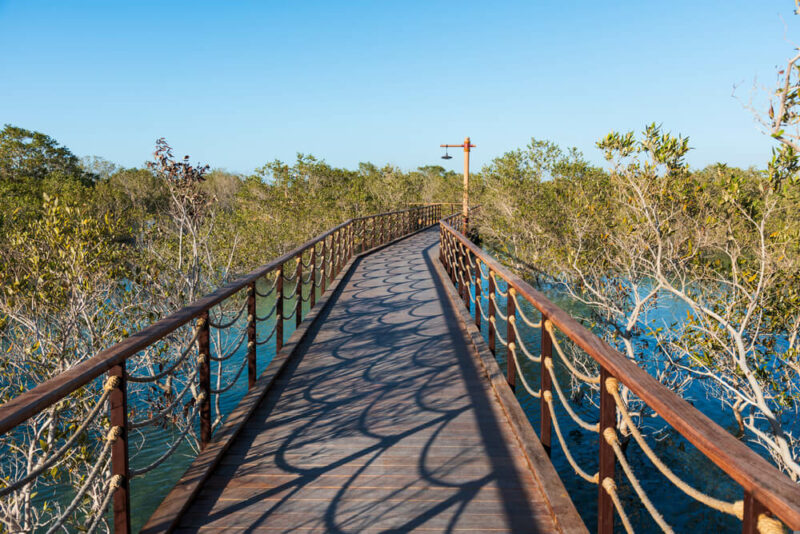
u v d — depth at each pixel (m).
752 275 7.65
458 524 2.61
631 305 11.55
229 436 3.48
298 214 26.67
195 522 2.63
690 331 8.42
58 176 46.25
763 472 1.13
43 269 8.09
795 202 6.76
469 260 7.56
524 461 3.26
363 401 4.28
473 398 4.33
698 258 8.45
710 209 8.27
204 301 3.35
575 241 13.18
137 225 17.56
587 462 9.62
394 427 3.78
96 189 37.25
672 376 10.68
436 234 24.64
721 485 8.72
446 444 3.51
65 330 8.01
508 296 4.44
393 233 21.30
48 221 8.59
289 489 2.94
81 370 1.92
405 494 2.89
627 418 1.90
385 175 33.50
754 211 7.40
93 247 8.84
